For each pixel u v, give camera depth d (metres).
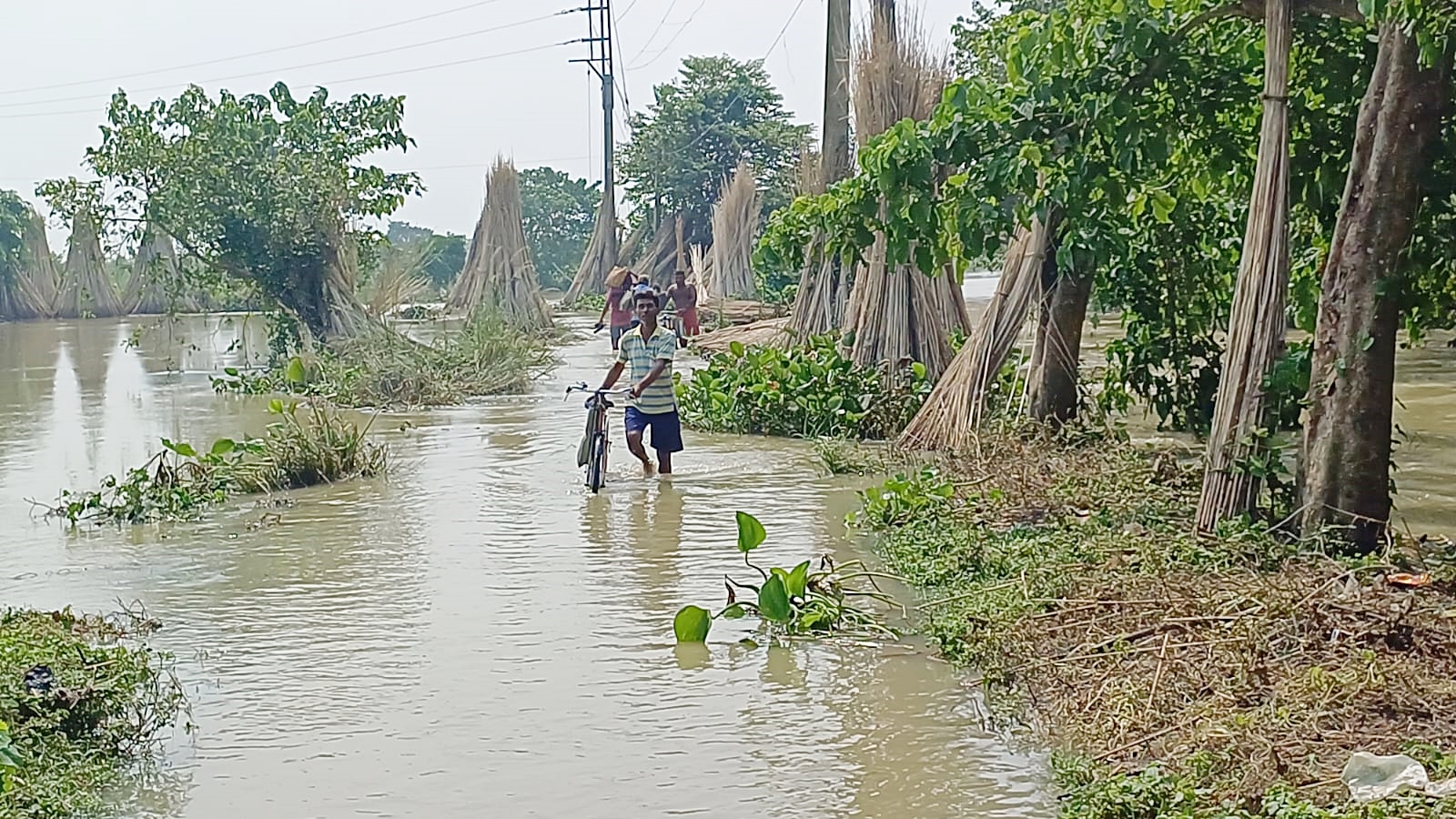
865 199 11.05
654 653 6.85
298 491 11.77
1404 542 8.10
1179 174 11.02
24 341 35.22
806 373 14.71
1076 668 6.10
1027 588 7.27
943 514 9.43
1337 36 9.41
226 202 22.92
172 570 8.84
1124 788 4.76
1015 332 12.03
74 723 5.66
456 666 6.67
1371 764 4.68
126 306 49.22
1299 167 9.88
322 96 24.09
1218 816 4.44
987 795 5.07
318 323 23.48
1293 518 8.05
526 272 34.09
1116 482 9.68
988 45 12.02
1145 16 9.40
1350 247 7.89
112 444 15.00
